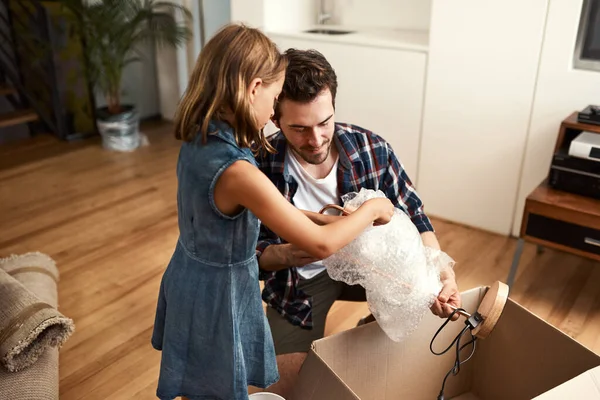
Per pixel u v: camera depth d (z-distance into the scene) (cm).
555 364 123
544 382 126
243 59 99
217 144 103
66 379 183
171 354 122
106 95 386
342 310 218
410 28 325
